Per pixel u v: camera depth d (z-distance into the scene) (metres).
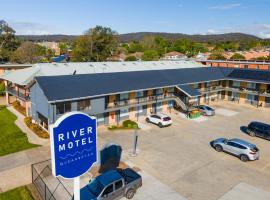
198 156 27.55
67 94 30.44
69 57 118.19
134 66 51.62
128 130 34.91
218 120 41.09
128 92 35.78
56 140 12.16
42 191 19.95
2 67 52.75
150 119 38.00
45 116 31.52
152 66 54.12
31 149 27.72
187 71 50.28
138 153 27.72
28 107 37.69
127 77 39.94
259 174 24.08
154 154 27.64
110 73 39.81
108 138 31.80
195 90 43.38
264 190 21.38
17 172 23.03
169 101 45.19
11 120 37.34
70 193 19.81
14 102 46.72
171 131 35.22
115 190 18.67
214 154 28.19
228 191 21.08
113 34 112.12
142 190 20.75
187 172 23.98
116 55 122.94
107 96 36.09
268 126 33.53
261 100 49.53
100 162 25.25
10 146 28.36
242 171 24.55
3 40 108.88
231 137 33.81
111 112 37.16
